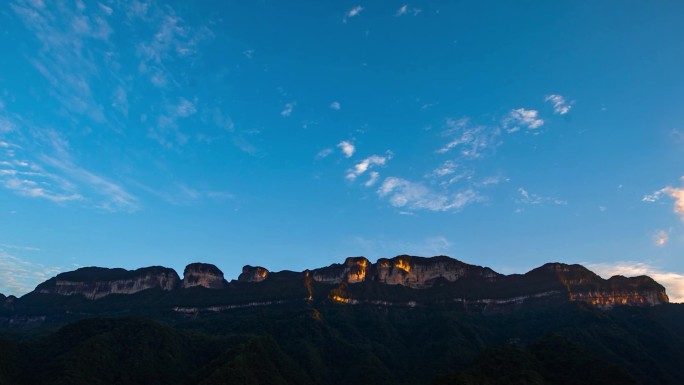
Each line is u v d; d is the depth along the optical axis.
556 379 190.50
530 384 180.62
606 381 181.38
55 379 198.38
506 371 192.38
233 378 195.12
